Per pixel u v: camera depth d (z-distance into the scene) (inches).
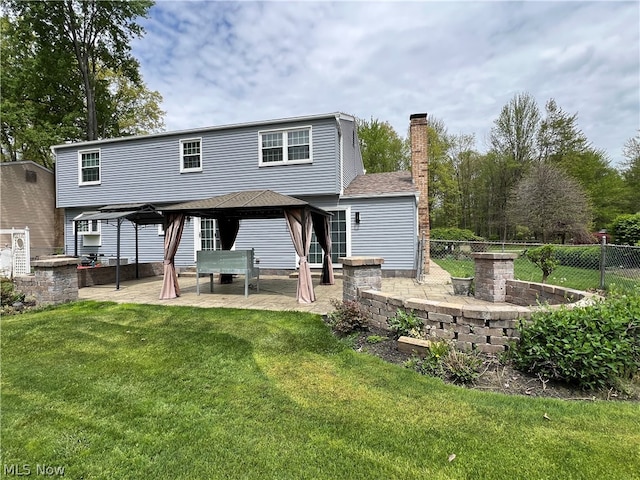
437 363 133.2
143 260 502.6
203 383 127.3
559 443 86.4
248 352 158.7
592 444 85.7
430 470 78.1
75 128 705.6
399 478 75.8
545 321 124.3
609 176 943.7
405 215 408.2
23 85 678.5
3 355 158.1
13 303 248.7
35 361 150.7
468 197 1163.9
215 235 478.6
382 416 101.6
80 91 767.1
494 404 106.0
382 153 1189.1
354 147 567.2
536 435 89.8
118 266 341.1
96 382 129.3
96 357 155.3
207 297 291.0
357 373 133.2
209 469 80.0
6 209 569.0
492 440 88.3
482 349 139.8
